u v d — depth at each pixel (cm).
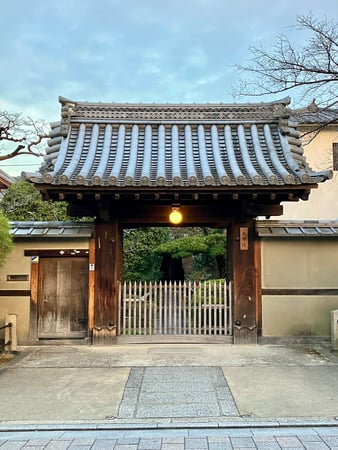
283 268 740
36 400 450
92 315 723
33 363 602
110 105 806
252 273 732
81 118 796
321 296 737
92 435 368
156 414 408
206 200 705
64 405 434
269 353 652
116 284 729
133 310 732
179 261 1664
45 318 732
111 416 404
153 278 1448
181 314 731
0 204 1354
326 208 1312
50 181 598
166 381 510
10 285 733
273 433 368
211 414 406
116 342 715
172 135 774
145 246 1444
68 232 734
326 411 412
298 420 390
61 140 753
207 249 1359
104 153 716
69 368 574
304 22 1003
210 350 673
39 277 739
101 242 734
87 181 604
